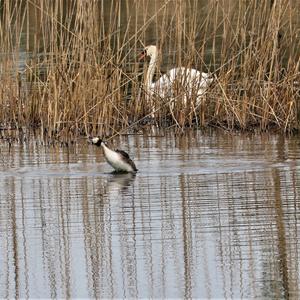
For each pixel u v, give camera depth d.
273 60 20.42
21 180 15.79
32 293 10.56
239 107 20.48
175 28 21.20
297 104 20.50
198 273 10.93
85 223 13.05
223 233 12.32
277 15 20.44
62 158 17.61
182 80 20.95
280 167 16.09
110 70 20.69
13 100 21.12
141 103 21.28
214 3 21.03
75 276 11.02
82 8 19.92
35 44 20.66
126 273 11.03
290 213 13.12
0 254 11.86
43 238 12.44
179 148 18.36
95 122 19.92
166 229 12.61
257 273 10.84
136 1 20.75
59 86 19.67
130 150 18.30
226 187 14.73
